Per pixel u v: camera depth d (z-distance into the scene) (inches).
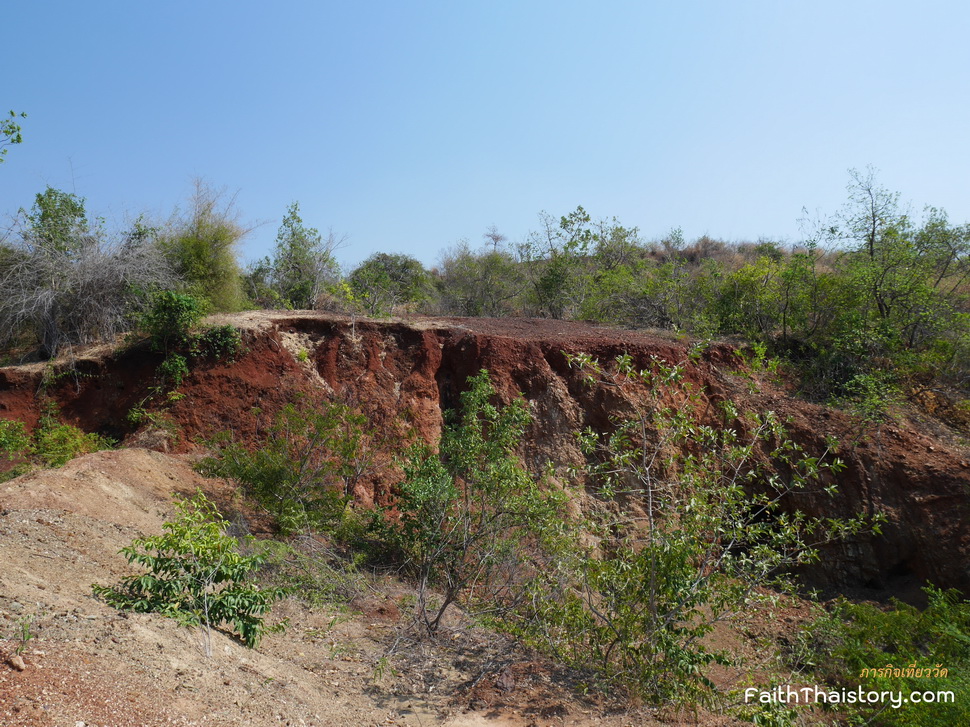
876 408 539.8
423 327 573.9
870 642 358.6
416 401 537.6
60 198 634.8
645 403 525.3
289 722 209.8
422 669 285.0
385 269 1015.0
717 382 556.1
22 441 484.4
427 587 366.9
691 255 1151.0
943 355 596.4
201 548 247.4
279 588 281.7
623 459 316.5
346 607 331.6
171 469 446.9
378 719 237.0
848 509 507.2
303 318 568.1
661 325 671.8
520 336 571.5
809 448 524.7
